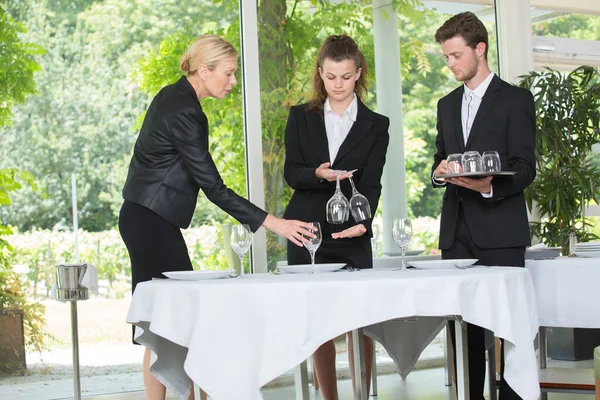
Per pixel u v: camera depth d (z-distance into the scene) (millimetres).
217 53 3102
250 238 2842
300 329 2371
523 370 2537
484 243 3242
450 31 3291
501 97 3314
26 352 4656
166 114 3012
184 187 3076
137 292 2680
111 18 4902
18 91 4742
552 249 3445
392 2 5414
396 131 5418
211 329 2402
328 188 3453
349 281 2410
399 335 3484
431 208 5504
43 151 4781
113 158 4906
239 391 2373
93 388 4758
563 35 6039
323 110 3533
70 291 3400
